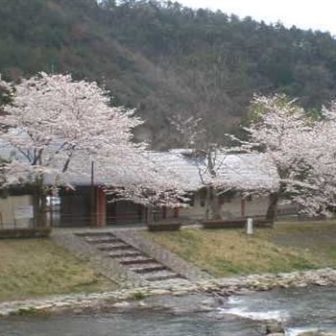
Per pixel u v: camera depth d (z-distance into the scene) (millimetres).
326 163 37844
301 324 21047
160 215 40031
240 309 23219
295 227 36812
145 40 79062
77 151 31172
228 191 41250
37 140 29766
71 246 28094
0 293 22797
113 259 27797
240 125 46531
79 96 30984
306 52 83188
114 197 36781
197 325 20375
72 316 21125
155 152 42844
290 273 30125
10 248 26406
